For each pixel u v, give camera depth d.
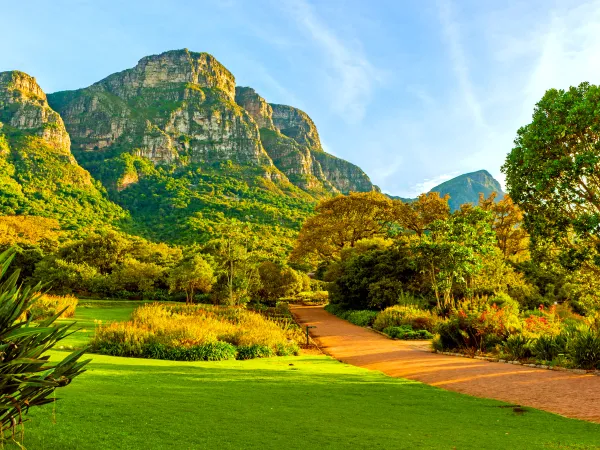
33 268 53.03
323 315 40.31
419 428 6.32
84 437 4.63
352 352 18.78
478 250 28.22
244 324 20.69
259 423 5.97
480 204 45.19
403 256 34.66
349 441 5.34
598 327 15.11
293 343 19.14
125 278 51.22
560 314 27.80
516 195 18.92
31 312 3.22
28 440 4.33
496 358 15.34
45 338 3.10
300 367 13.53
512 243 44.69
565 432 6.32
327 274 43.19
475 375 12.27
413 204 50.94
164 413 6.07
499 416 7.45
